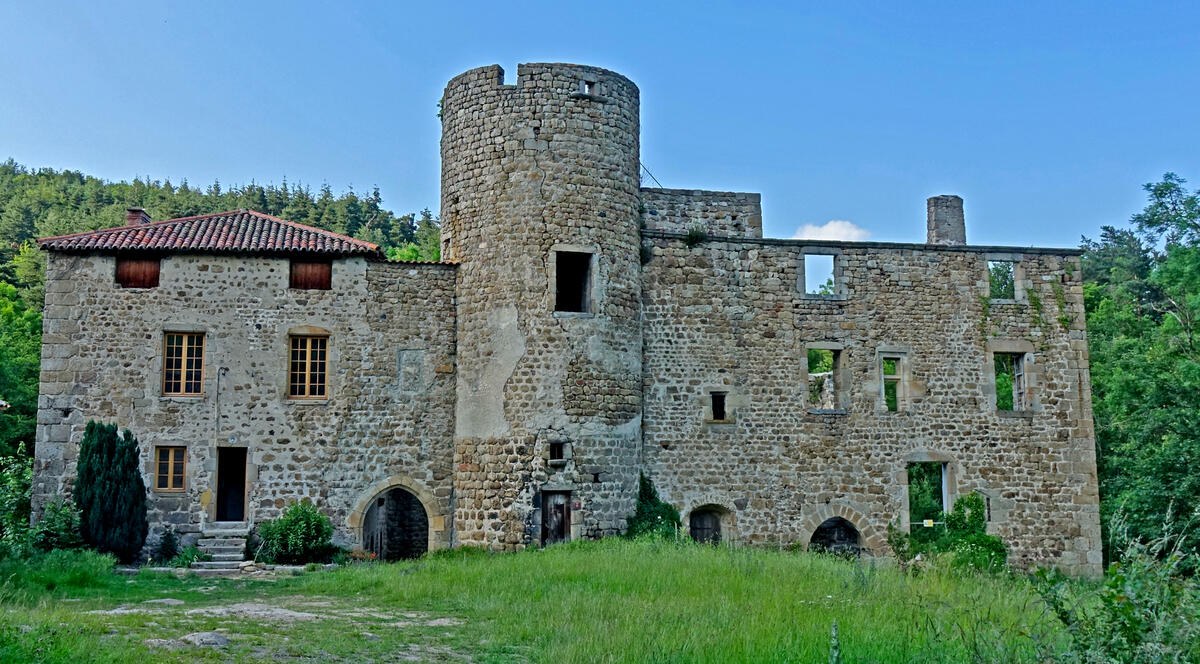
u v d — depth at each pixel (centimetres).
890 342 2611
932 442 2589
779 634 1162
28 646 965
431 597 1566
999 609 1330
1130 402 2962
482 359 2312
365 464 2344
